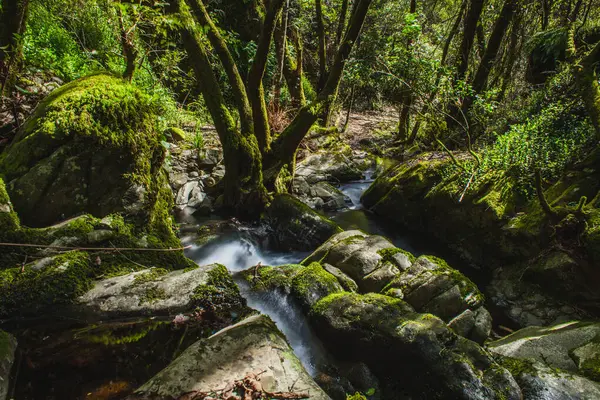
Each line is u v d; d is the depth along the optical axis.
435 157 6.38
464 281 3.20
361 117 12.94
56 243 3.12
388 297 3.04
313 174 7.69
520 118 6.11
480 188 4.86
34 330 2.68
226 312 3.01
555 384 2.39
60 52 6.00
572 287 3.61
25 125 3.67
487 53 7.23
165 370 2.14
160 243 3.70
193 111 9.03
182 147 7.02
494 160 5.01
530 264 3.98
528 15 8.07
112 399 2.21
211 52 7.00
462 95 6.79
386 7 10.42
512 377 2.41
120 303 2.88
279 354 2.29
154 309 2.89
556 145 4.59
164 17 4.75
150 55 7.64
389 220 6.28
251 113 5.88
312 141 8.77
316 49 13.34
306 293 3.25
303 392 2.05
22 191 3.25
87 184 3.46
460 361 2.46
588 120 4.59
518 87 7.69
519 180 4.55
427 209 5.58
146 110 3.91
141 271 3.23
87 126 3.39
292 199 5.66
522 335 3.27
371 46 8.38
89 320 2.81
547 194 4.26
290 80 9.62
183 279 3.12
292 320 3.19
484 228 4.66
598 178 3.97
